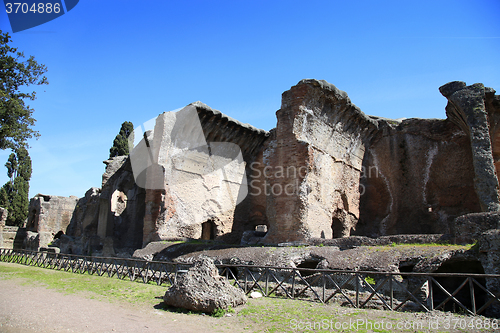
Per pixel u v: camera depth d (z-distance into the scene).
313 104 19.06
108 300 9.73
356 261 12.59
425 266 11.10
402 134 24.73
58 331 6.68
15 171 54.59
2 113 19.75
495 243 10.28
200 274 9.09
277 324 7.42
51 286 11.96
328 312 8.41
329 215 19.78
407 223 23.67
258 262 14.44
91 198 33.09
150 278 13.20
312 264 15.59
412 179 23.98
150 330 6.89
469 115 17.75
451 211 22.53
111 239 31.75
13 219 50.25
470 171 22.09
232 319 7.84
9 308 8.43
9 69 20.53
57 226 43.78
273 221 17.97
